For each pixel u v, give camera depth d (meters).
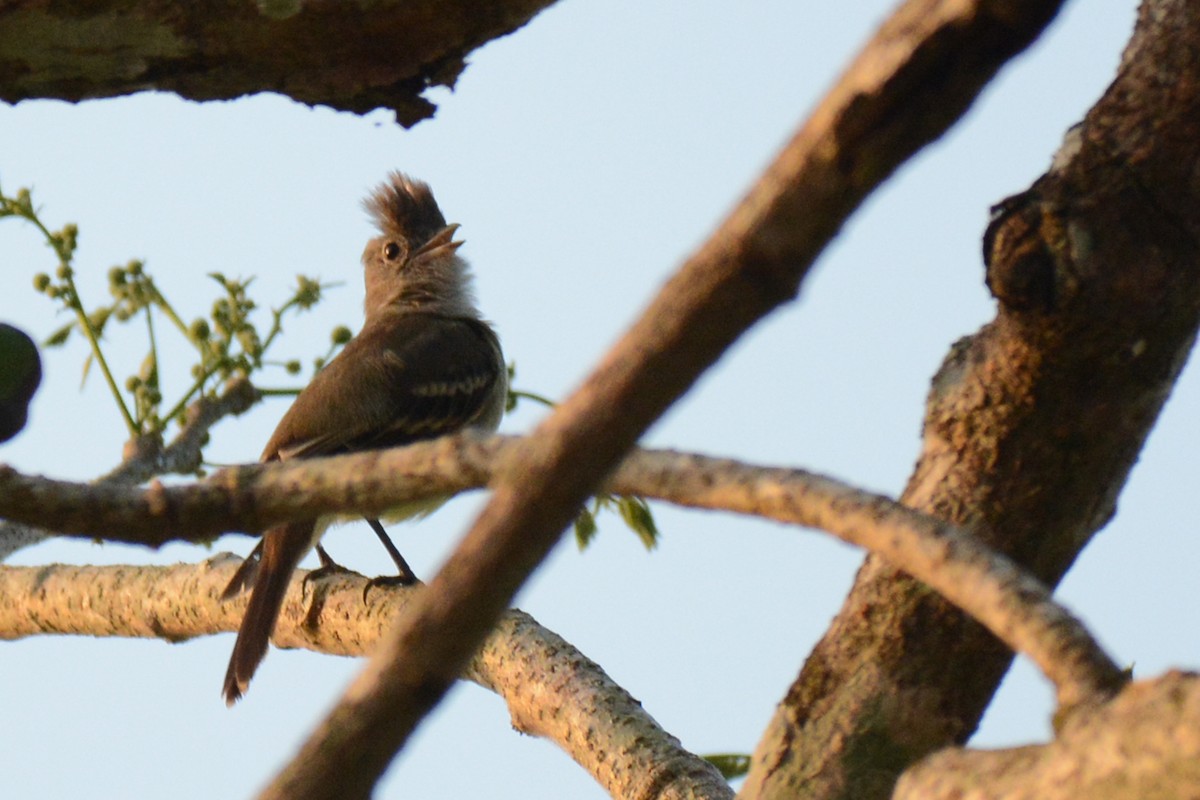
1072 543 6.30
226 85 6.56
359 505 4.75
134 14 6.28
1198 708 3.32
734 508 4.27
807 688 6.40
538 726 8.56
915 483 6.40
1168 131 5.85
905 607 6.25
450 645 3.83
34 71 6.38
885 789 6.21
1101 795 3.46
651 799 7.83
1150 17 6.02
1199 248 5.89
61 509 4.84
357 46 6.46
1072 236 5.86
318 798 3.85
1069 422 6.10
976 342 6.42
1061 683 3.69
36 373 5.14
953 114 3.41
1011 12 3.28
